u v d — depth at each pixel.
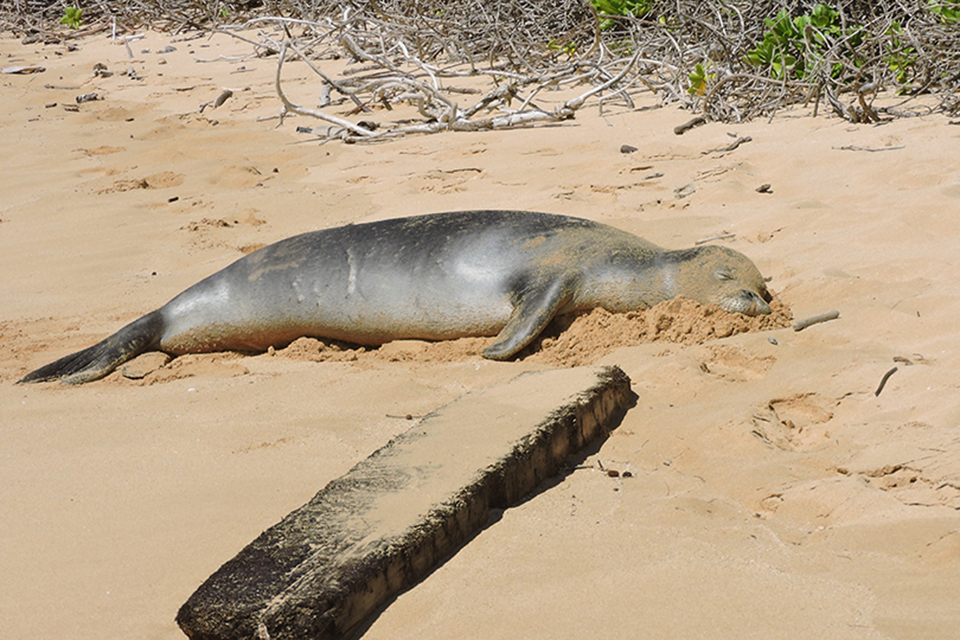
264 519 4.56
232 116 18.58
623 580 3.80
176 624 3.76
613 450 5.13
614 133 14.03
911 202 8.83
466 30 20.30
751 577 3.76
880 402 5.20
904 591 3.54
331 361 7.22
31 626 3.83
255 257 7.80
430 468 4.51
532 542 4.17
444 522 4.08
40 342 8.19
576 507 4.48
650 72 17.61
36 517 4.79
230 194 12.88
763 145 12.06
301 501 4.71
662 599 3.65
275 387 6.55
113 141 16.92
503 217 7.43
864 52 13.79
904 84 13.21
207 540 4.40
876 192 9.47
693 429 5.16
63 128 18.45
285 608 3.52
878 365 5.55
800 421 5.27
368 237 7.51
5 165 15.75
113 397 6.73
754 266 7.00
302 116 17.81
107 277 9.95
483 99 16.05
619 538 4.15
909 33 12.87
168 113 19.34
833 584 3.67
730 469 4.73
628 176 11.57
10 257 10.91
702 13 16.31
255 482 5.00
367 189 12.49
